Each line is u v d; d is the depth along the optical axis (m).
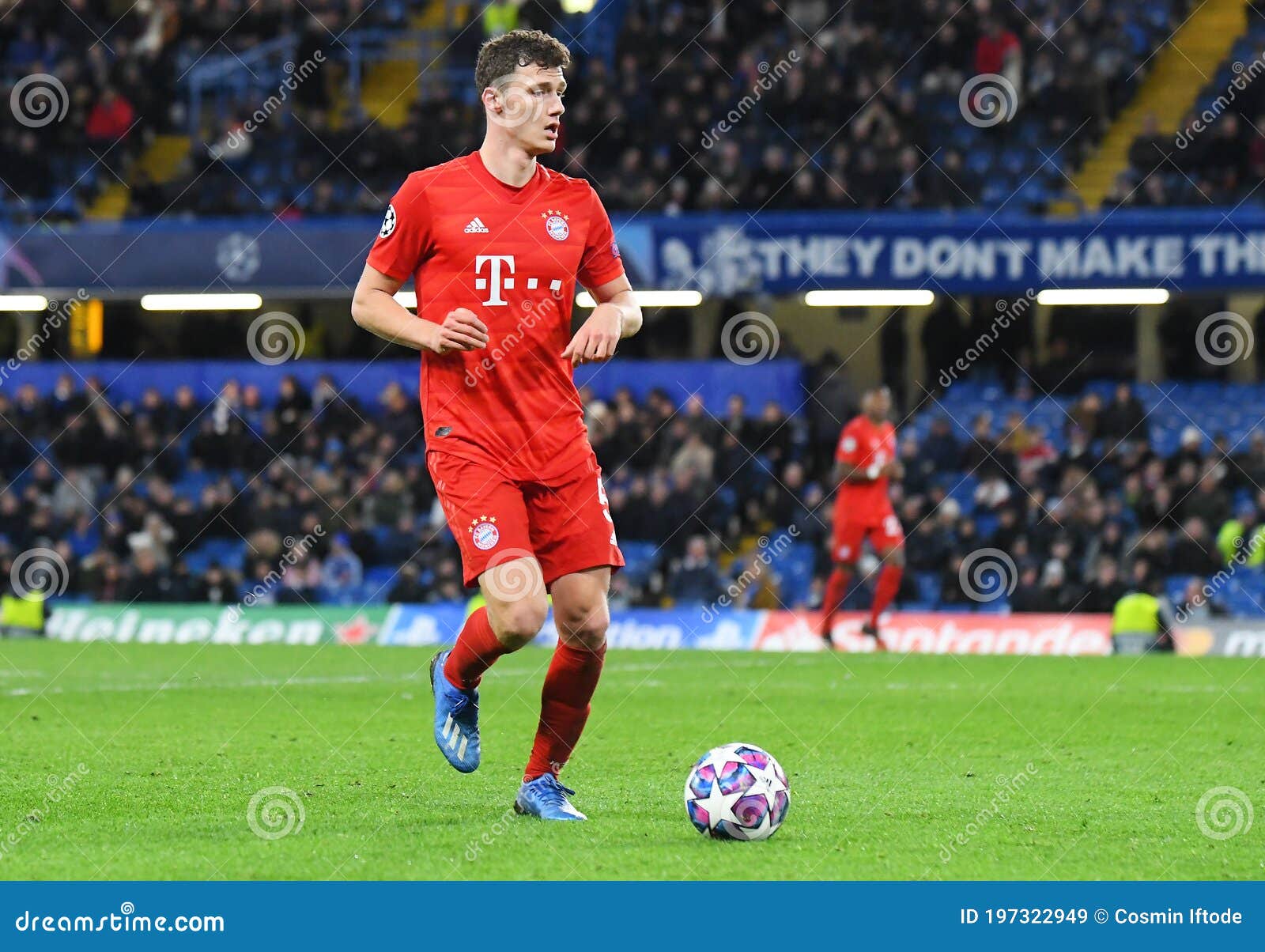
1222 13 95.25
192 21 93.50
